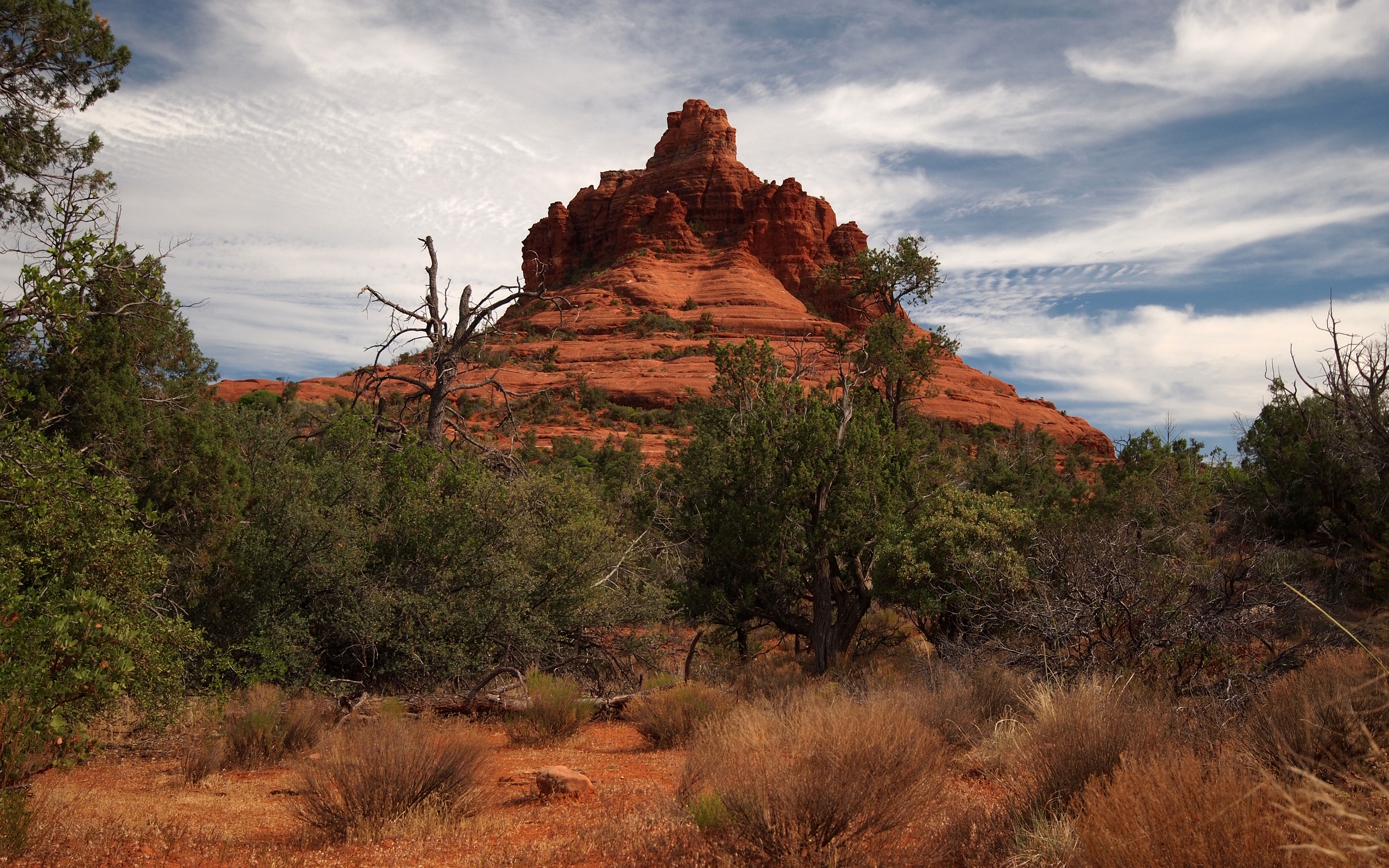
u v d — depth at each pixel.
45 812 6.33
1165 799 3.76
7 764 6.28
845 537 17.48
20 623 6.68
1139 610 9.73
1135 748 5.00
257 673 13.15
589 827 6.05
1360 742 4.00
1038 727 6.64
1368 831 2.59
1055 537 11.91
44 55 15.84
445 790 6.77
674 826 5.62
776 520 17.44
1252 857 3.25
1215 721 6.59
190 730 11.07
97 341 12.95
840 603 18.36
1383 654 4.48
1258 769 4.26
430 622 14.68
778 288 136.38
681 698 11.07
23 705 6.30
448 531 15.68
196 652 11.22
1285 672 8.34
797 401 20.20
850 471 17.48
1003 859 4.43
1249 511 18.94
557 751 10.72
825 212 151.12
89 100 16.64
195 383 15.00
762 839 4.83
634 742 11.38
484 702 13.23
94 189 13.35
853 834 4.75
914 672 13.27
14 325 9.27
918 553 16.89
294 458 18.47
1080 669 9.41
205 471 13.94
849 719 6.02
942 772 5.70
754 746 7.11
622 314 117.88
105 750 10.03
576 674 16.61
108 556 8.59
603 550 16.78
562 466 35.69
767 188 147.38
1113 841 3.69
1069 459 64.19
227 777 8.97
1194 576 10.06
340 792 6.54
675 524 20.47
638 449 56.78
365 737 6.99
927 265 37.38
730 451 18.67
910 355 32.94
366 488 16.83
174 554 13.59
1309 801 2.99
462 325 23.61
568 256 158.50
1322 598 9.59
